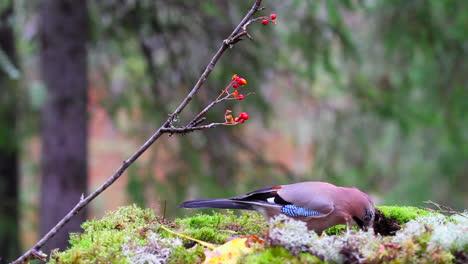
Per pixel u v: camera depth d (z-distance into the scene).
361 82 14.83
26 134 13.05
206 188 13.20
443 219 4.84
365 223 5.62
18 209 15.44
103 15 13.16
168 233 5.03
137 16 12.70
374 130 16.27
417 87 15.61
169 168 13.55
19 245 14.66
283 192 5.82
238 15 13.05
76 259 4.22
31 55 14.58
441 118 15.09
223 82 12.98
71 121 12.52
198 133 13.55
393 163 17.48
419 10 14.04
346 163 15.62
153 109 13.83
